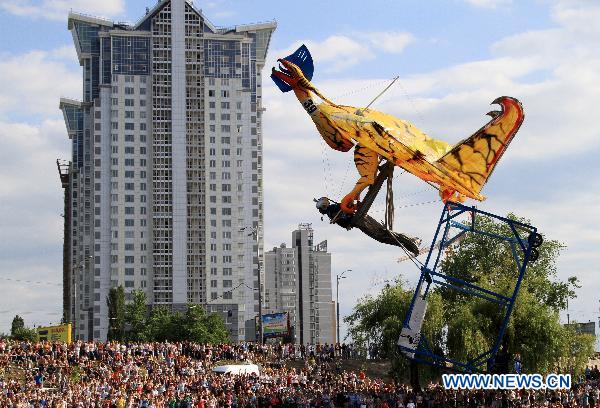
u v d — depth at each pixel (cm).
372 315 8525
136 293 17325
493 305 8112
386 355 8225
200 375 7619
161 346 8775
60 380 7194
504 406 6044
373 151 3666
